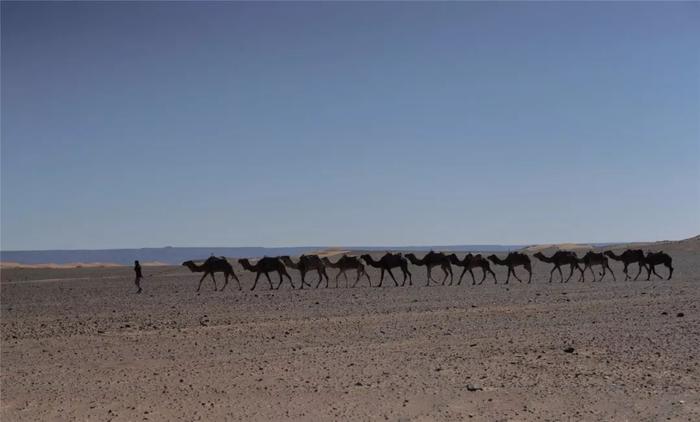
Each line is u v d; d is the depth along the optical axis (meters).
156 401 12.51
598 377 13.80
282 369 15.06
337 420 11.14
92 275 62.81
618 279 44.94
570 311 25.27
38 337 20.70
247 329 21.47
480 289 36.78
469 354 16.53
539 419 11.09
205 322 23.28
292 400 12.36
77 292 40.88
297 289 38.56
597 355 16.08
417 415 11.35
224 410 11.82
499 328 20.86
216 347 18.25
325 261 40.03
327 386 13.35
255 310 27.05
